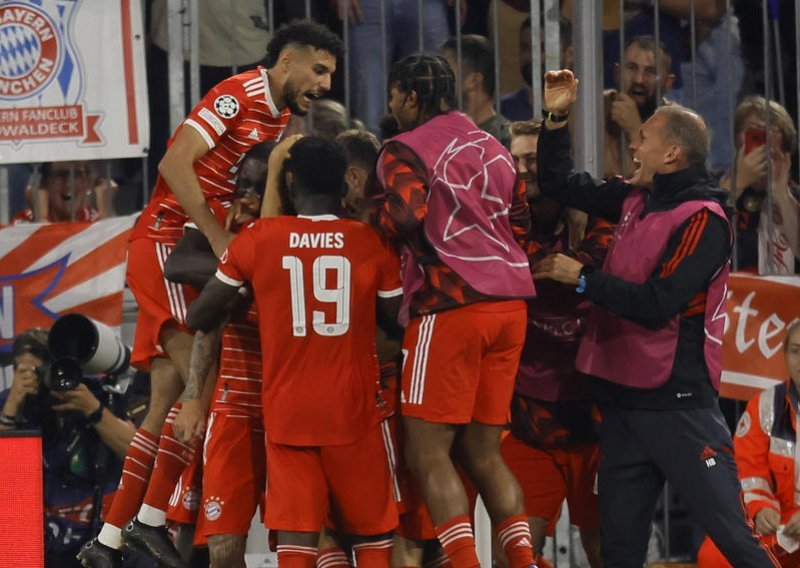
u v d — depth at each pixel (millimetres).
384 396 18312
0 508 18500
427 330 17188
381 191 17672
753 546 18047
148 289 18891
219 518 17656
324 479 17344
